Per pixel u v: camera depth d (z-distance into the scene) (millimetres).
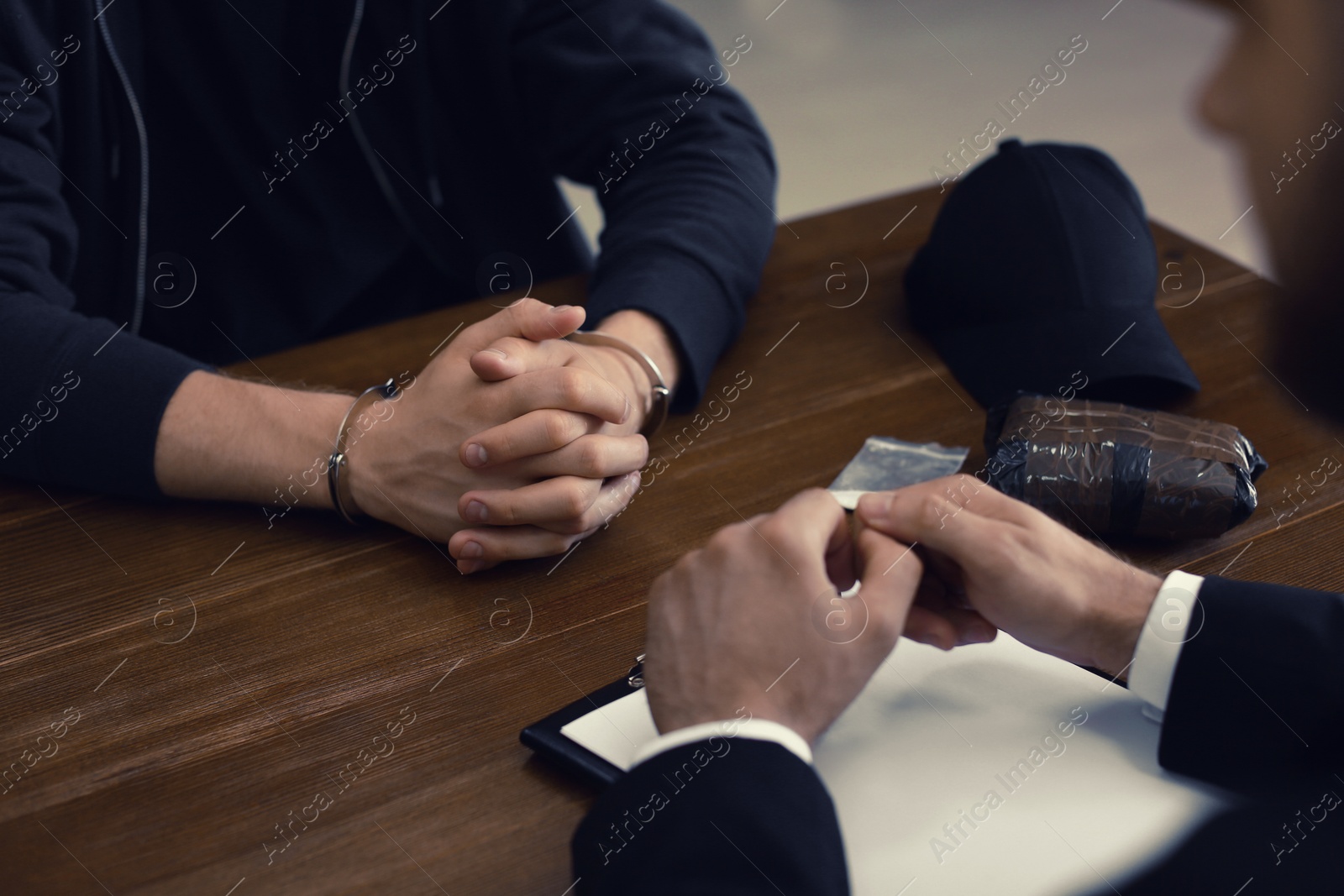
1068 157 1022
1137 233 1000
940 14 4066
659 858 495
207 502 860
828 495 645
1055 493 751
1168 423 785
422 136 1273
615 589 746
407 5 1227
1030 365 925
